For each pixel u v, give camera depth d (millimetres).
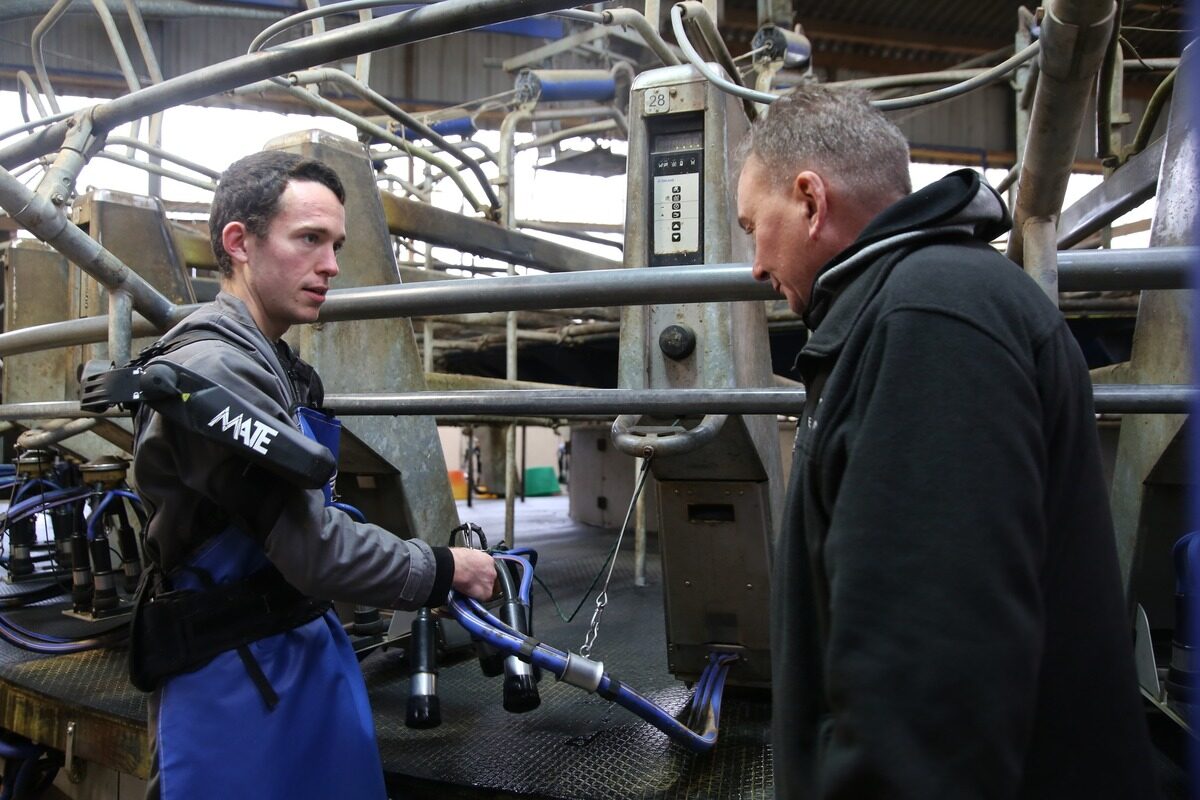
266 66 1428
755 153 874
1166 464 1618
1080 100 1005
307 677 1104
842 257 785
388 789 1478
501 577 1467
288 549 993
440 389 2758
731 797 1389
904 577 614
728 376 1560
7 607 2762
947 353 651
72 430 2561
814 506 751
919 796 573
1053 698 712
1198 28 782
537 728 1691
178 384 949
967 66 3424
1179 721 1370
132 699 1744
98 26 7617
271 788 1033
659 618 2678
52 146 1641
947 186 758
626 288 1330
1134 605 1759
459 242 2861
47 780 2027
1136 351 1726
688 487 1728
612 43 4422
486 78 9547
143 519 2680
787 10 3449
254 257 1127
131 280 1630
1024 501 623
